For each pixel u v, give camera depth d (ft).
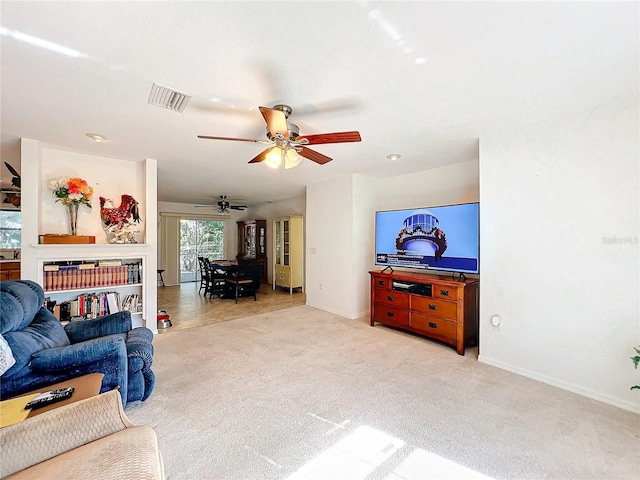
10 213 17.85
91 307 10.77
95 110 7.31
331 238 15.88
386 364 9.29
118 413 4.14
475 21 4.34
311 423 6.31
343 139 6.98
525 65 5.49
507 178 8.73
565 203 7.72
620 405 6.91
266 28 4.47
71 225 10.66
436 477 4.91
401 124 8.31
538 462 5.22
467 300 10.37
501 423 6.31
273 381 8.16
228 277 19.89
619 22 4.34
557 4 4.02
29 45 4.82
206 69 5.58
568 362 7.70
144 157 11.51
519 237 8.52
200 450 5.49
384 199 15.67
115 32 4.53
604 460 5.26
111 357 6.06
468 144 10.02
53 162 10.52
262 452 5.45
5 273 16.89
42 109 7.25
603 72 5.71
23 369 5.31
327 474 4.96
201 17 4.23
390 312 12.59
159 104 6.98
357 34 4.62
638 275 6.74
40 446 3.57
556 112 7.52
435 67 5.56
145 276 11.70
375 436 5.90
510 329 8.76
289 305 17.84
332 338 11.75
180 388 7.75
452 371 8.79
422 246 11.98
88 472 3.24
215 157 11.55
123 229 11.50
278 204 25.02
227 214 28.84
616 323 7.00
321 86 6.23
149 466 3.44
